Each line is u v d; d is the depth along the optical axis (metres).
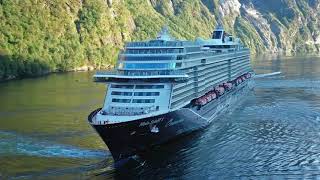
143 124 80.00
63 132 99.12
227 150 85.69
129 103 86.94
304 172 74.94
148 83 88.31
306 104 129.00
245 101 136.00
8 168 76.69
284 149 86.19
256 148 86.81
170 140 89.62
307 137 94.00
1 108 127.31
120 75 89.62
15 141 92.06
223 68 124.50
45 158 81.38
